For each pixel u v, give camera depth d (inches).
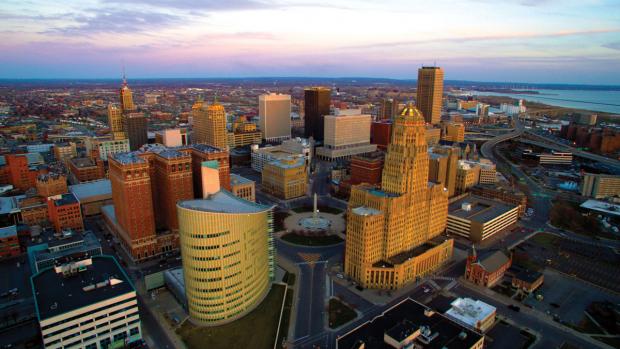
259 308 7372.1
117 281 6569.9
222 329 6732.3
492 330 6845.5
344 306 7504.9
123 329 6333.7
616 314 7317.9
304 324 6963.6
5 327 6825.8
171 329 6756.9
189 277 6806.1
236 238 6722.4
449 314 6820.9
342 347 5541.3
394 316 6250.0
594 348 6466.5
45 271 6978.4
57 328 5743.1
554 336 6742.1
